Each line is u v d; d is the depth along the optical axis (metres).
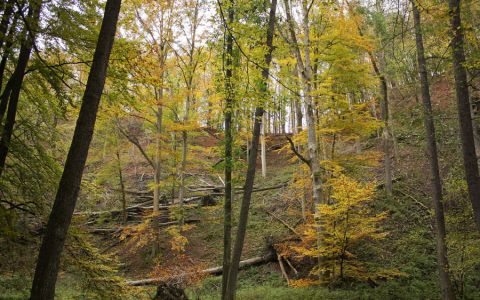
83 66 8.20
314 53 12.24
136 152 23.25
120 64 7.11
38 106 8.27
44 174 8.20
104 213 17.78
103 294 8.45
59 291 10.97
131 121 21.05
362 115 12.33
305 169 13.88
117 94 7.43
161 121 14.97
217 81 7.66
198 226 17.89
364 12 12.06
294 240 14.05
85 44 7.01
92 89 4.64
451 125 15.27
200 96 14.20
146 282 12.57
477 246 8.76
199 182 24.00
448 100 17.72
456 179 11.93
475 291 9.33
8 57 7.13
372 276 9.98
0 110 7.16
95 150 18.05
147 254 15.78
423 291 9.76
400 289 9.84
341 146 20.83
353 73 11.63
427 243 12.33
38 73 7.89
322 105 11.91
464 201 11.27
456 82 8.23
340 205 9.86
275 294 10.34
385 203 14.88
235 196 21.34
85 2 6.76
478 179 7.84
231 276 7.77
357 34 12.27
